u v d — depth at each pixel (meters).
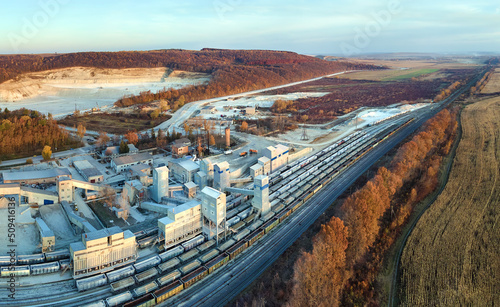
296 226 144.75
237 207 159.38
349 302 103.38
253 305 96.38
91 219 142.75
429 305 100.31
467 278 109.69
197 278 111.31
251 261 121.94
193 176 181.75
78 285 103.56
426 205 156.62
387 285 111.19
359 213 124.62
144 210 154.50
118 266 114.00
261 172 191.88
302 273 99.56
